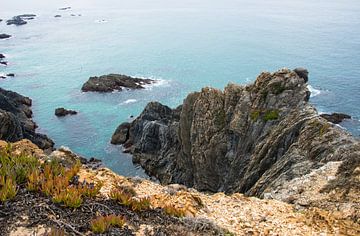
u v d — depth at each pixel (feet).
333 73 290.35
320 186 64.13
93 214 41.29
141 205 44.42
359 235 47.06
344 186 60.85
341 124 200.64
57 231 35.58
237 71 307.17
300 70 212.02
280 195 68.23
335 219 51.29
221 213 49.37
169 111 205.98
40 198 42.96
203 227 41.68
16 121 170.60
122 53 376.68
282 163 98.84
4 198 41.14
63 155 63.10
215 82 282.56
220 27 504.02
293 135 107.65
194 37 443.32
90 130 211.61
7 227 37.40
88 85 269.85
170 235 38.99
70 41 438.81
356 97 239.50
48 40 444.14
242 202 53.83
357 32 442.09
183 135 158.92
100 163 178.81
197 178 147.02
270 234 44.80
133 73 309.63
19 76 304.50
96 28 522.88
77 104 247.09
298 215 51.16
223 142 139.64
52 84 285.64
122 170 174.81
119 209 43.50
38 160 53.88
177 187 57.21
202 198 53.93
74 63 343.05
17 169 47.21
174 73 306.55
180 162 162.61
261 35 442.50
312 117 106.11
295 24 510.17
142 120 196.85
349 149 82.17
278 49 372.99
